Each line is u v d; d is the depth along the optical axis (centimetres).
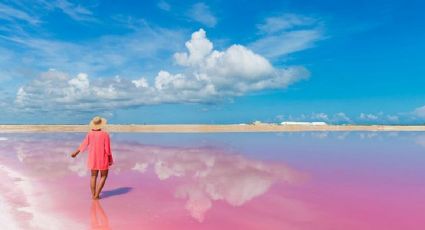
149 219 619
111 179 1008
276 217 639
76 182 945
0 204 703
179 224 593
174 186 912
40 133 3631
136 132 4197
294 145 2241
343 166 1296
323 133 4259
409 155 1705
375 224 602
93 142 746
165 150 1852
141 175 1078
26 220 603
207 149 1922
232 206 714
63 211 662
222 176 1066
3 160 1363
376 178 1048
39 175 1041
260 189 881
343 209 695
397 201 764
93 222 598
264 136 3356
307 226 589
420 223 609
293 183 962
